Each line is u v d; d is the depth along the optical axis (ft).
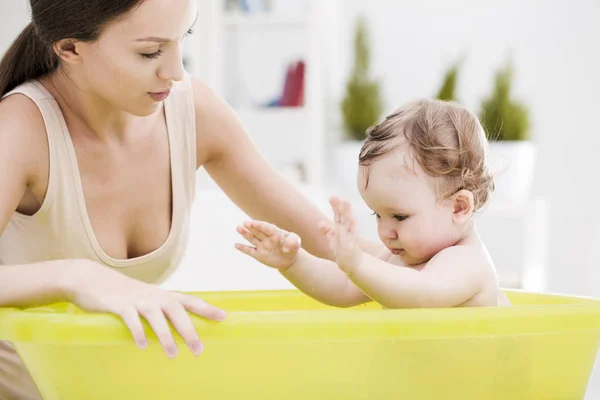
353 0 11.15
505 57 10.85
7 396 3.80
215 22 10.37
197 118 3.99
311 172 10.35
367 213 9.43
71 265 2.86
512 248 10.82
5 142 3.36
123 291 2.71
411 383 2.89
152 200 3.86
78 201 3.62
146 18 3.02
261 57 11.23
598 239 10.82
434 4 10.94
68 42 3.20
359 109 10.43
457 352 2.90
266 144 10.66
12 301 2.88
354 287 3.71
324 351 2.80
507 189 9.14
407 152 3.44
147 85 3.19
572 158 10.84
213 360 2.78
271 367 2.81
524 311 2.89
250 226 3.44
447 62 10.92
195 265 7.08
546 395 3.13
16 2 9.47
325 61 11.14
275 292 4.51
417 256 3.53
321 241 4.29
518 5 10.85
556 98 10.84
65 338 2.66
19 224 3.66
